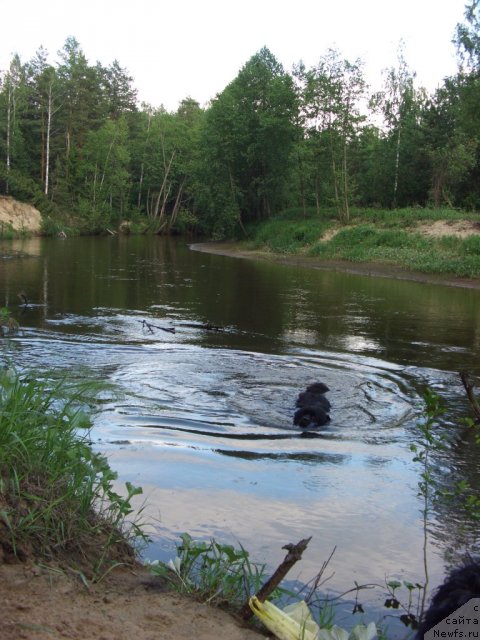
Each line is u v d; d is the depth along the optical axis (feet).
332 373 35.24
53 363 34.06
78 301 59.88
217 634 10.64
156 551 14.79
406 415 28.04
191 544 14.30
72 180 209.87
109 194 216.95
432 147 149.48
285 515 17.62
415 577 14.66
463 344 45.03
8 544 11.59
